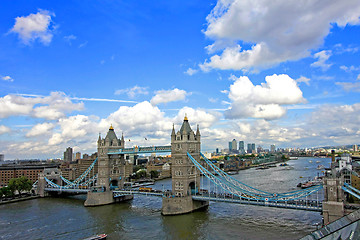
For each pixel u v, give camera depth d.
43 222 117.81
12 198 180.62
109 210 139.50
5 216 130.50
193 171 139.12
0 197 178.88
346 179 150.25
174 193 135.25
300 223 102.69
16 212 139.62
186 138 135.25
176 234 95.81
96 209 143.25
